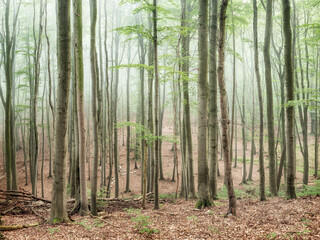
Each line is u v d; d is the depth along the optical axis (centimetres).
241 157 2592
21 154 2766
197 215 824
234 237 583
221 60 738
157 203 990
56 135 748
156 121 930
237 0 1594
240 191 1484
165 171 2161
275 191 1234
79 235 647
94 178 871
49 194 1752
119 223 773
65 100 743
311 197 927
